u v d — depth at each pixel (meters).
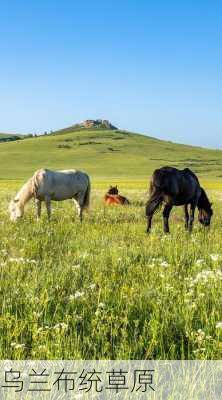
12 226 16.72
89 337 6.09
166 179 16.61
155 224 18.69
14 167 172.25
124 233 15.44
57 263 10.76
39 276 9.01
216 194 45.94
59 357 5.52
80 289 8.36
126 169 167.62
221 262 10.77
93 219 20.36
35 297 7.38
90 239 13.91
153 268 9.69
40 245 12.95
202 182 97.56
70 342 5.89
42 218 19.61
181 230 17.11
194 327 6.52
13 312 7.12
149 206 16.55
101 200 33.66
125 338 5.99
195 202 18.03
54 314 6.82
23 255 11.57
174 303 7.28
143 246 12.80
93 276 9.20
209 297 7.65
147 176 140.25
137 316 6.96
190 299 7.38
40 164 181.75
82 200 21.19
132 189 57.78
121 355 5.61
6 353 5.64
